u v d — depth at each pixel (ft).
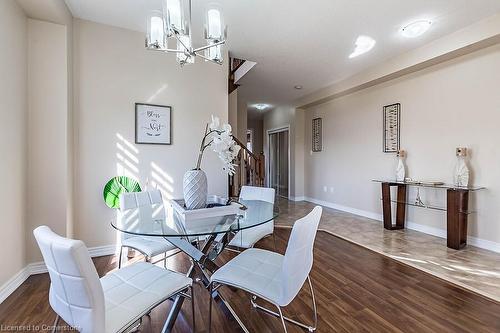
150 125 9.78
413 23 9.04
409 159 12.57
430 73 11.53
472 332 5.20
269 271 5.00
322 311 5.94
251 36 9.95
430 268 8.21
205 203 6.18
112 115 9.21
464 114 10.36
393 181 12.91
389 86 13.50
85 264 3.02
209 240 6.28
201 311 5.98
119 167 9.34
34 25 7.64
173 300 5.90
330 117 18.03
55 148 7.89
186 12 8.18
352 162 16.19
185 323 5.55
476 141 10.02
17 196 7.04
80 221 8.83
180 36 5.50
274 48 11.00
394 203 13.47
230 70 14.78
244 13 8.39
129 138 9.47
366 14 8.48
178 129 10.28
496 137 9.48
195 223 5.43
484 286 7.04
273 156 25.52
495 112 9.47
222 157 6.21
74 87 8.63
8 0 6.56
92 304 3.11
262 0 7.73
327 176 18.47
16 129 6.98
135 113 9.54
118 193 9.16
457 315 5.77
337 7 8.12
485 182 9.80
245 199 8.41
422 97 11.89
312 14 8.48
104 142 9.11
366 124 15.03
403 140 12.84
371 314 5.82
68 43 8.15
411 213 12.71
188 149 10.46
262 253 5.81
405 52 11.50
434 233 11.71
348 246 10.37
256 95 18.94
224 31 5.58
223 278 4.72
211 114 10.86
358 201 15.83
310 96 18.47
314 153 19.86
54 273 3.29
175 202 6.93
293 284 4.14
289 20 8.82
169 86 10.11
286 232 12.61
